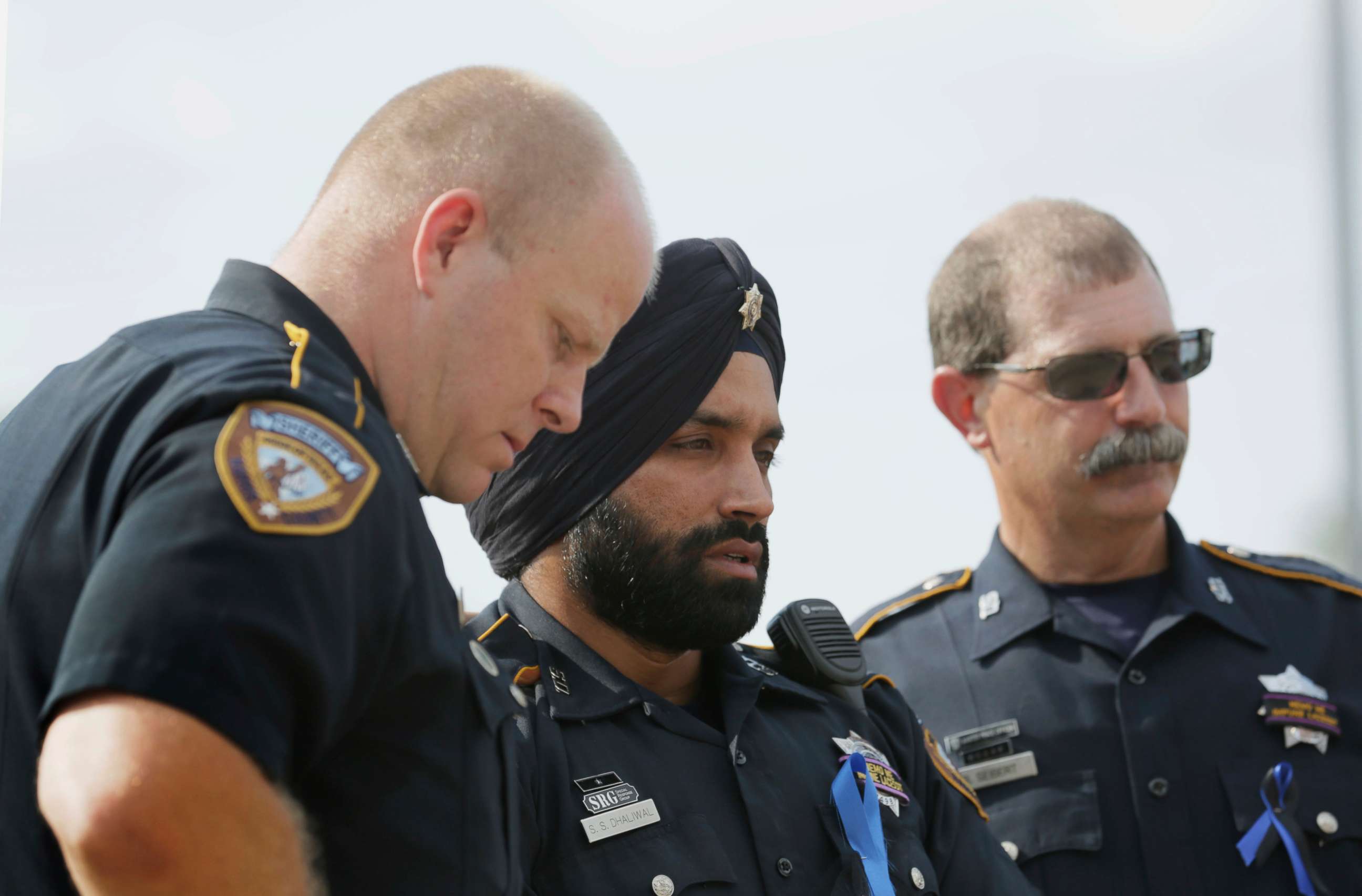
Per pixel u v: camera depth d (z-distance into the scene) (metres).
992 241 6.52
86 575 2.79
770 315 4.73
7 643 2.82
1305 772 6.00
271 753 2.48
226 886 2.38
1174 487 6.26
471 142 3.33
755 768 4.46
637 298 3.56
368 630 2.82
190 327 3.14
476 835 3.15
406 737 3.08
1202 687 6.15
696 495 4.41
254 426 2.72
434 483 3.48
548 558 4.58
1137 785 5.96
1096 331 6.13
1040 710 6.20
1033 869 5.90
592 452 4.39
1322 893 5.71
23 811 2.76
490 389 3.35
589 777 4.18
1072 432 6.14
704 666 4.84
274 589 2.54
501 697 3.49
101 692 2.39
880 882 4.32
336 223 3.37
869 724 5.08
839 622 5.29
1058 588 6.50
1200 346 6.31
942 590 6.84
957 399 6.76
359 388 3.10
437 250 3.27
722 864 4.12
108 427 2.87
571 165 3.37
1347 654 6.37
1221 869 5.82
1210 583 6.43
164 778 2.32
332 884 3.00
